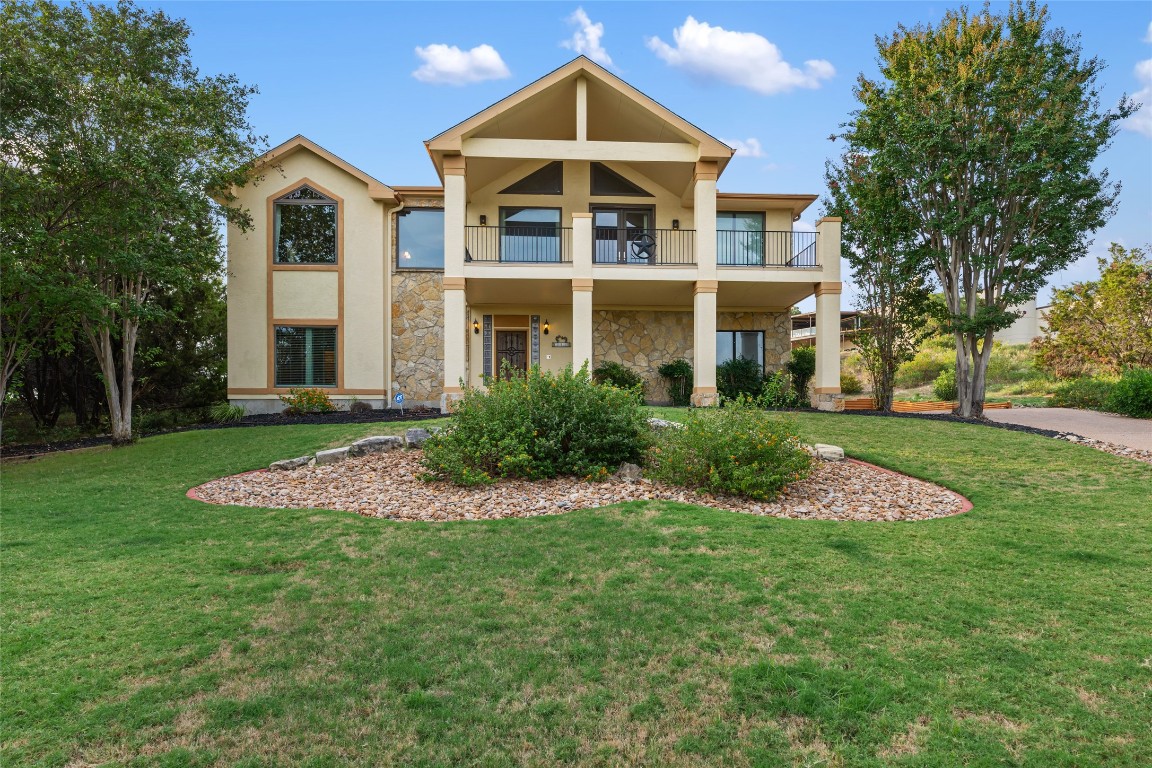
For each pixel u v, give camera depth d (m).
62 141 10.45
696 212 15.20
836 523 5.94
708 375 14.91
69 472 9.67
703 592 4.17
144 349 15.83
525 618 3.82
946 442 10.38
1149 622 3.71
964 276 14.94
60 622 3.76
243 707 2.86
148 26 12.20
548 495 7.25
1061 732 2.65
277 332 16.06
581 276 14.70
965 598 4.05
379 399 16.19
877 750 2.55
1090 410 16.69
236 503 7.25
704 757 2.53
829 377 15.25
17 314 11.52
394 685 3.06
